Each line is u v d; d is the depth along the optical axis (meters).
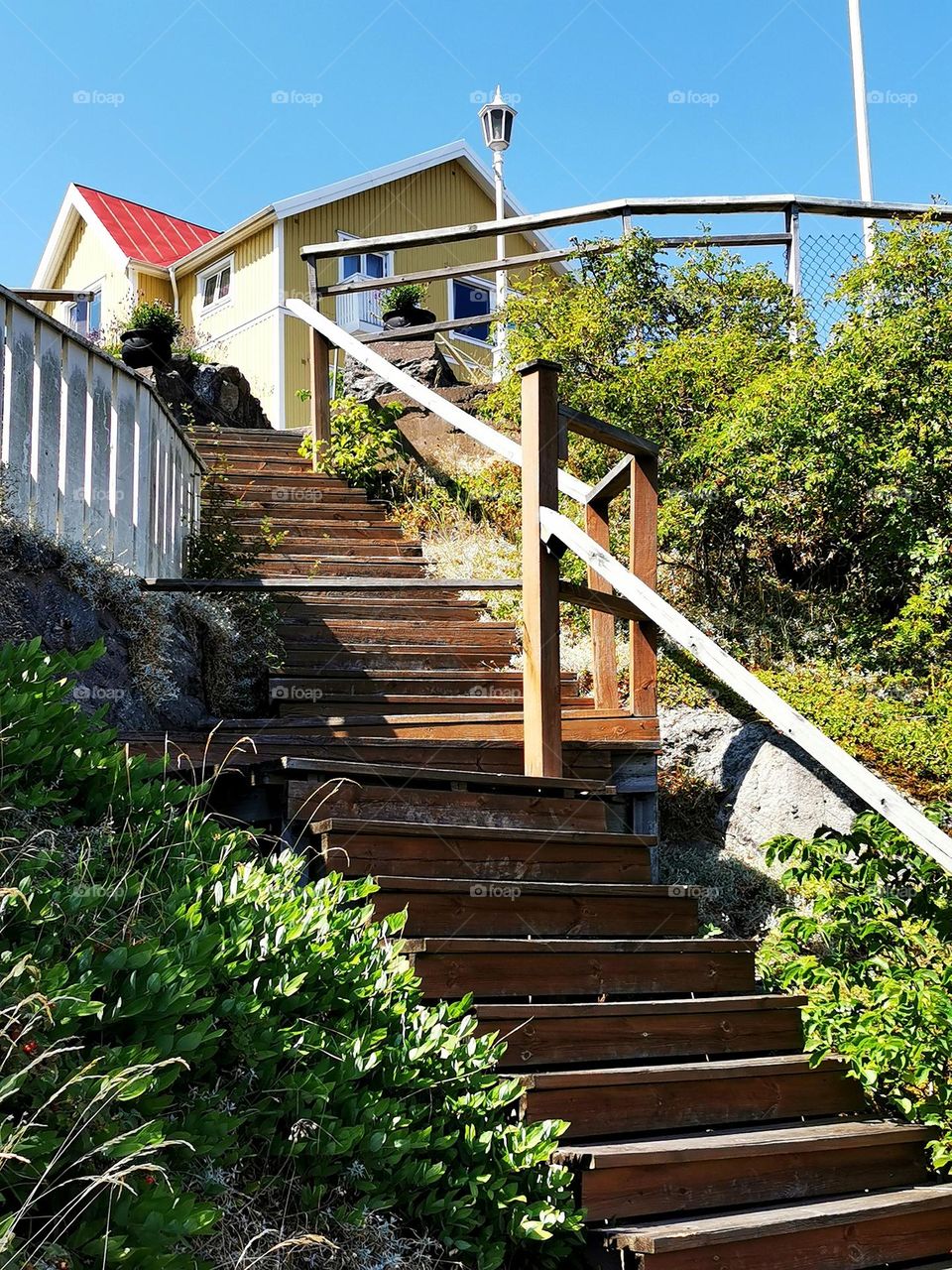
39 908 2.47
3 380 4.40
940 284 8.05
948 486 7.60
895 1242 3.43
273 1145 2.58
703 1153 3.30
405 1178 2.75
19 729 2.96
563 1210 3.01
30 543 4.48
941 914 4.30
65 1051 2.10
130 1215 2.01
